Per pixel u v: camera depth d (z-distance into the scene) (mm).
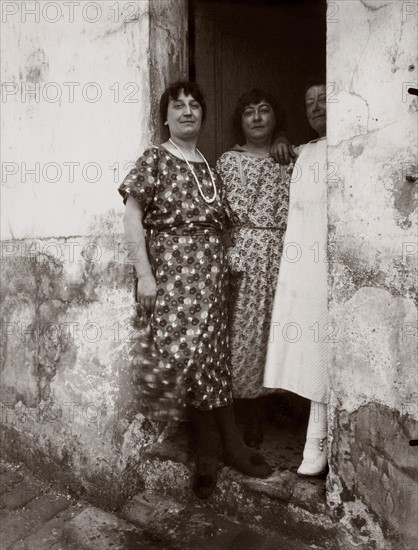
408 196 1854
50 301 3105
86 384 2902
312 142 2379
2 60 3371
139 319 2555
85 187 2893
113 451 2762
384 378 1948
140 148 2631
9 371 3387
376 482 1992
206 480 2410
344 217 2031
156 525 2439
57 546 2516
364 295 1987
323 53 3684
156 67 2615
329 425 2119
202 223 2381
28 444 3260
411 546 1916
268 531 2277
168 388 2367
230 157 2561
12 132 3338
